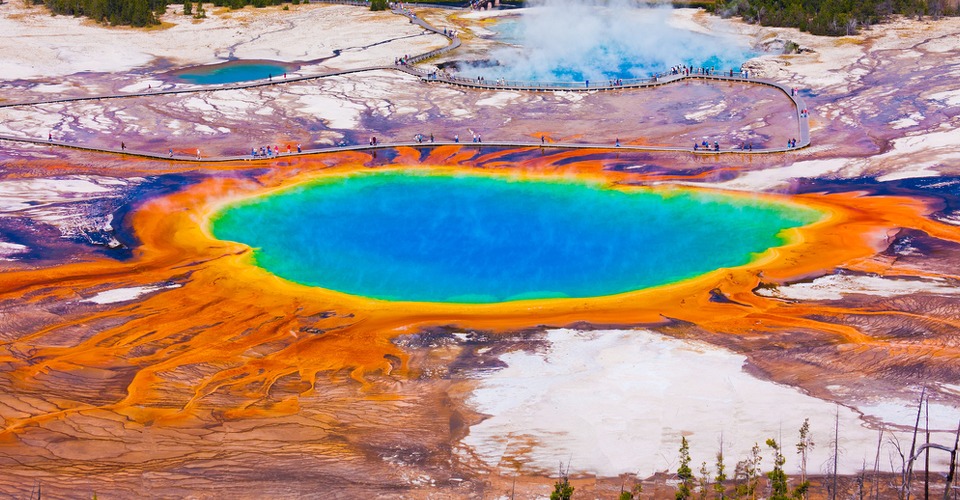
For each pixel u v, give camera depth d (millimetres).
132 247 80188
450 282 73875
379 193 94625
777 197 90000
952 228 79500
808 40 148500
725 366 57938
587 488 45875
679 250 78812
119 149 107375
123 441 50719
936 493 43625
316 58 152375
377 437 51281
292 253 79688
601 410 53062
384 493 45875
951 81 120750
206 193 94188
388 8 189625
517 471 47719
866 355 58344
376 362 60625
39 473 47562
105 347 62000
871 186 90875
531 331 64625
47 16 179875
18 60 147500
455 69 144375
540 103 125812
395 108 124625
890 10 160000
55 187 94188
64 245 79812
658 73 138125
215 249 80312
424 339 63844
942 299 65938
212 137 113188
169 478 47219
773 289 70062
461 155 106688
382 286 73375
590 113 121312
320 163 104312
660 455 48344
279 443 50688
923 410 51250
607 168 100750
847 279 70750
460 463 48625
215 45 163375
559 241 81500
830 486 44531
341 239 82750
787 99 121812
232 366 60000
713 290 70625
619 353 60438
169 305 68938
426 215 88375
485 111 123000
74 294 70062
